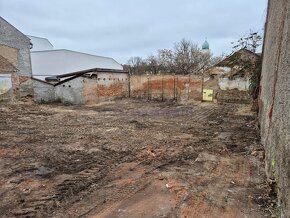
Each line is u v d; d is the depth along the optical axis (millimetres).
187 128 9945
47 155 6488
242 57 18688
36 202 4105
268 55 8117
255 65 15742
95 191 4508
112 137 8328
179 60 36250
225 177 5074
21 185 4746
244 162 5969
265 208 3801
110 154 6602
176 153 6672
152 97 22031
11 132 8914
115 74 21359
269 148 5078
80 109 15562
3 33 18234
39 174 5285
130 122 11133
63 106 16969
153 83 21922
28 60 20578
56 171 5461
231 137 8414
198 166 5719
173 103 19391
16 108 14594
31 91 19219
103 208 3912
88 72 18500
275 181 4043
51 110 14719
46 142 7680
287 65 3910
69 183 4848
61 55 28438
